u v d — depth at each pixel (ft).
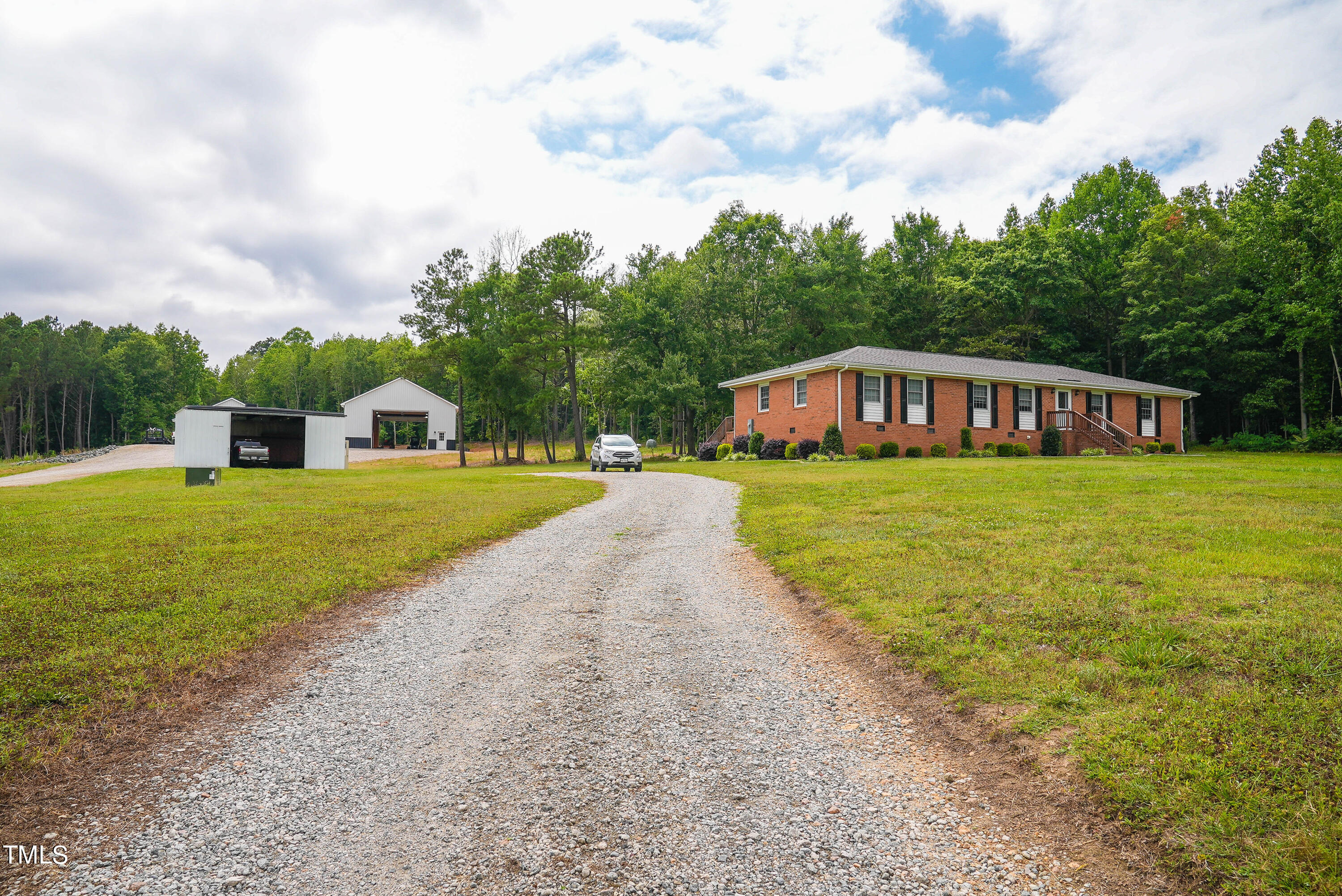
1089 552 26.32
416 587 27.86
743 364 149.89
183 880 10.28
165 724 15.51
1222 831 10.14
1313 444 119.24
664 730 15.28
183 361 339.77
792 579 27.27
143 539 34.73
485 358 153.99
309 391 358.23
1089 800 11.53
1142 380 155.63
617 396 148.25
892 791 12.65
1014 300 156.97
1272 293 129.29
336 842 11.28
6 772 13.12
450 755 14.26
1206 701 13.74
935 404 105.91
